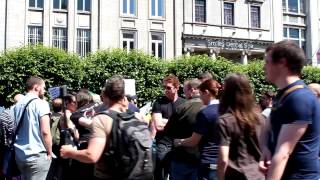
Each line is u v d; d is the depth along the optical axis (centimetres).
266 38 3869
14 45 3078
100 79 2758
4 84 2530
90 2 3322
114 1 3369
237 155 430
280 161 310
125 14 3412
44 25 3186
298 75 331
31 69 2547
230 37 3703
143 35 3438
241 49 3738
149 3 3494
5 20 3088
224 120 433
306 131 315
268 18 3916
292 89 321
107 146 412
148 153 423
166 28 3512
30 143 629
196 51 3631
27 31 3152
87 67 2748
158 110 732
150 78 2842
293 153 318
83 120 586
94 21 3300
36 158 626
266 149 350
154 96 2839
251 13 3869
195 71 2927
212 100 536
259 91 3042
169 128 609
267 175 319
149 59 2875
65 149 417
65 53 2722
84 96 705
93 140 407
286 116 317
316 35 4062
